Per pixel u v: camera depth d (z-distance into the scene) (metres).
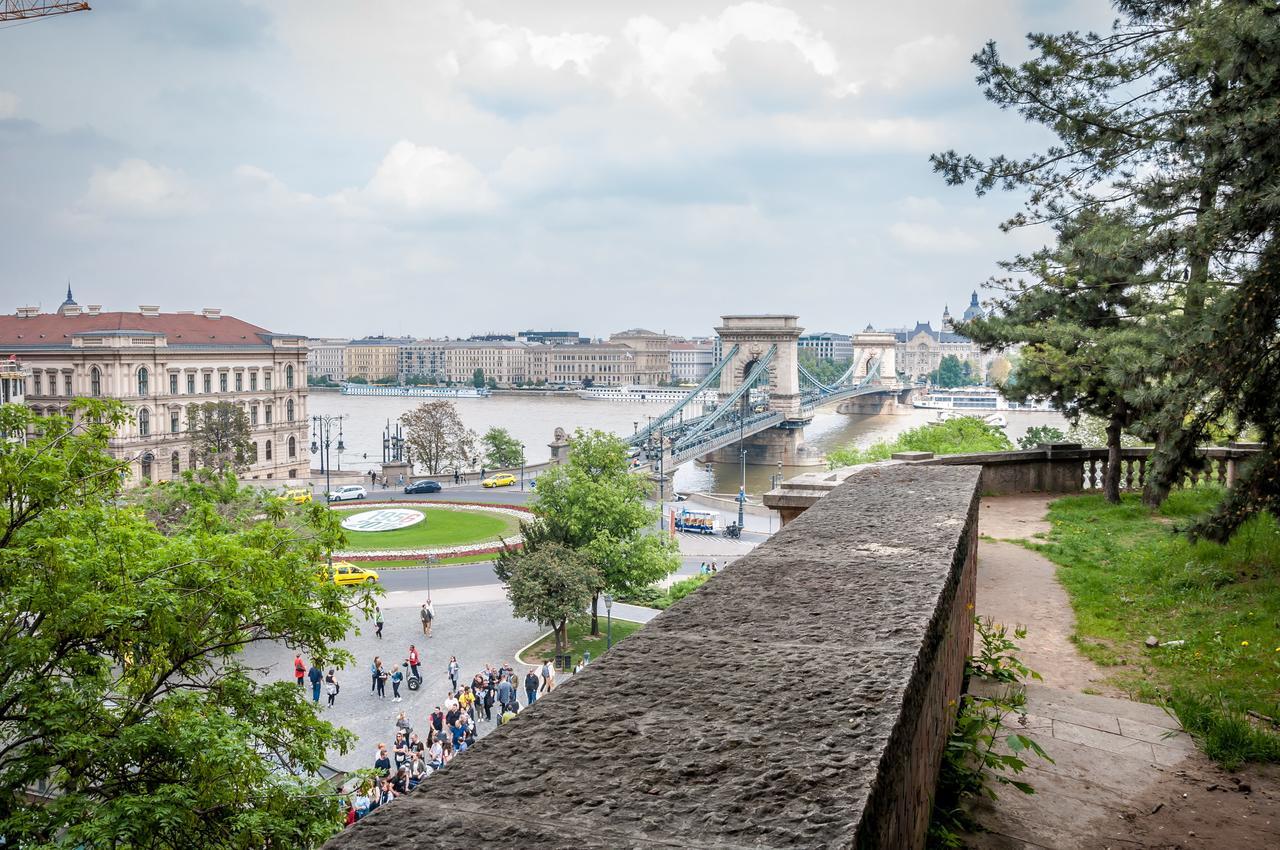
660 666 3.17
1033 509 23.05
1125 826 7.33
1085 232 19.98
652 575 56.44
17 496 19.62
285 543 23.59
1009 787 7.98
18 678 17.73
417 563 70.56
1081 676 11.27
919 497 7.57
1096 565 16.41
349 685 45.06
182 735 16.62
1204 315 13.98
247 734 18.19
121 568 18.89
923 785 4.22
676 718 2.70
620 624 55.12
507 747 2.50
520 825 2.05
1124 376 15.95
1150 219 19.61
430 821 2.08
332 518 24.66
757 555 5.11
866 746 2.47
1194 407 14.20
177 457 124.00
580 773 2.33
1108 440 22.95
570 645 51.25
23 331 130.12
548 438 194.62
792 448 171.88
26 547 18.64
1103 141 20.95
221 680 20.39
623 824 2.06
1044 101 21.38
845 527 6.05
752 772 2.32
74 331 126.00
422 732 39.12
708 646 3.39
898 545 5.41
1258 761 8.59
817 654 3.27
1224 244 15.45
